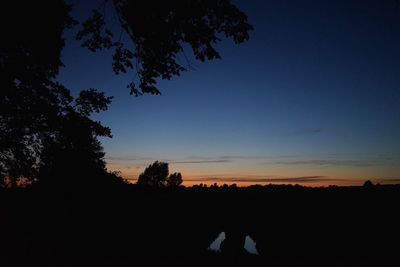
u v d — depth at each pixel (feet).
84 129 67.92
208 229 98.78
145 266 50.93
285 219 94.27
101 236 82.79
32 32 44.34
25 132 63.93
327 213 92.79
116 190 111.65
